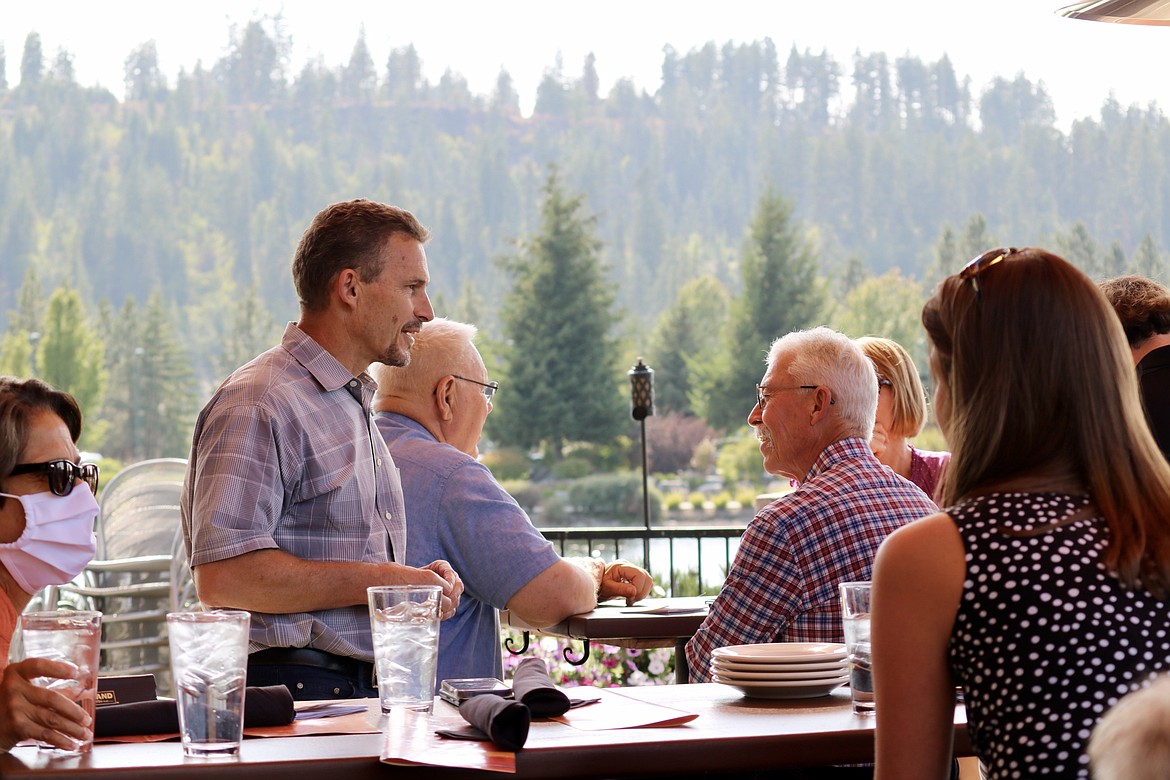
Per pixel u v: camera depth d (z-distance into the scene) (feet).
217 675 6.56
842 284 402.72
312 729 7.49
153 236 471.21
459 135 639.35
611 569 16.26
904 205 506.89
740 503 316.81
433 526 13.07
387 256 12.26
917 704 6.15
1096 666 5.79
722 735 7.06
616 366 307.58
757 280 321.52
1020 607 5.88
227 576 11.22
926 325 6.81
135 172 476.54
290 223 502.79
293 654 11.41
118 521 23.39
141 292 463.42
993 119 590.55
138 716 7.39
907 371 15.88
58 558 7.74
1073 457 6.24
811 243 324.60
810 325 318.65
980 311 6.42
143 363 361.10
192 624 6.59
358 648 11.57
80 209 469.57
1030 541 5.99
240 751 6.69
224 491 11.30
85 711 6.75
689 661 11.59
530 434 301.84
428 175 547.49
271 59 619.67
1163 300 12.16
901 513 11.35
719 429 325.21
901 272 500.74
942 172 505.66
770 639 11.24
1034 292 6.31
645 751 6.86
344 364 12.34
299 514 11.83
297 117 601.62
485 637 13.46
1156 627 5.88
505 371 303.07
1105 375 6.27
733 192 550.36
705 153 569.23
